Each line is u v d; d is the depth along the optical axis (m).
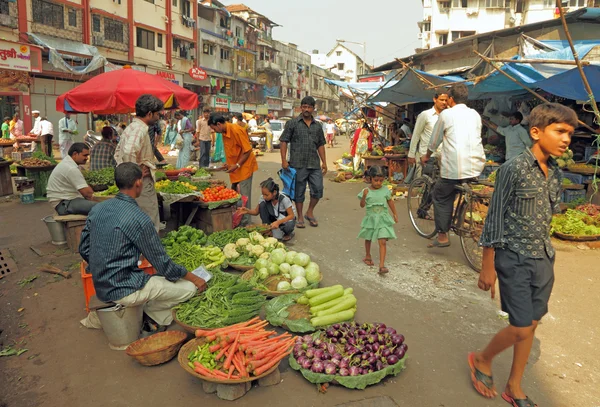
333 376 3.10
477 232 5.32
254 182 12.91
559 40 11.54
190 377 3.30
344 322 3.73
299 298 4.10
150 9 32.00
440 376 3.32
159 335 3.59
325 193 11.18
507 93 11.36
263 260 4.80
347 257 6.03
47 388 3.19
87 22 26.12
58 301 4.65
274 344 3.24
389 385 3.21
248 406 2.96
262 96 56.03
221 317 3.65
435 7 39.25
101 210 3.57
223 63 45.12
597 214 7.11
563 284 5.12
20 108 22.31
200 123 14.78
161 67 34.03
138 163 5.27
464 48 14.84
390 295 4.77
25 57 17.64
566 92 7.73
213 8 41.81
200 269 4.32
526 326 2.73
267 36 58.12
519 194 2.73
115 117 27.56
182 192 6.64
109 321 3.60
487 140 12.98
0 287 5.04
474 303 4.57
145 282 3.66
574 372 3.40
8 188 10.74
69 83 25.17
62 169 6.26
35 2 22.77
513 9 37.97
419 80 10.76
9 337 3.93
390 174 12.38
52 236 6.51
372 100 14.64
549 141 2.63
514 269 2.76
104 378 3.29
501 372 3.38
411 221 7.29
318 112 74.75
